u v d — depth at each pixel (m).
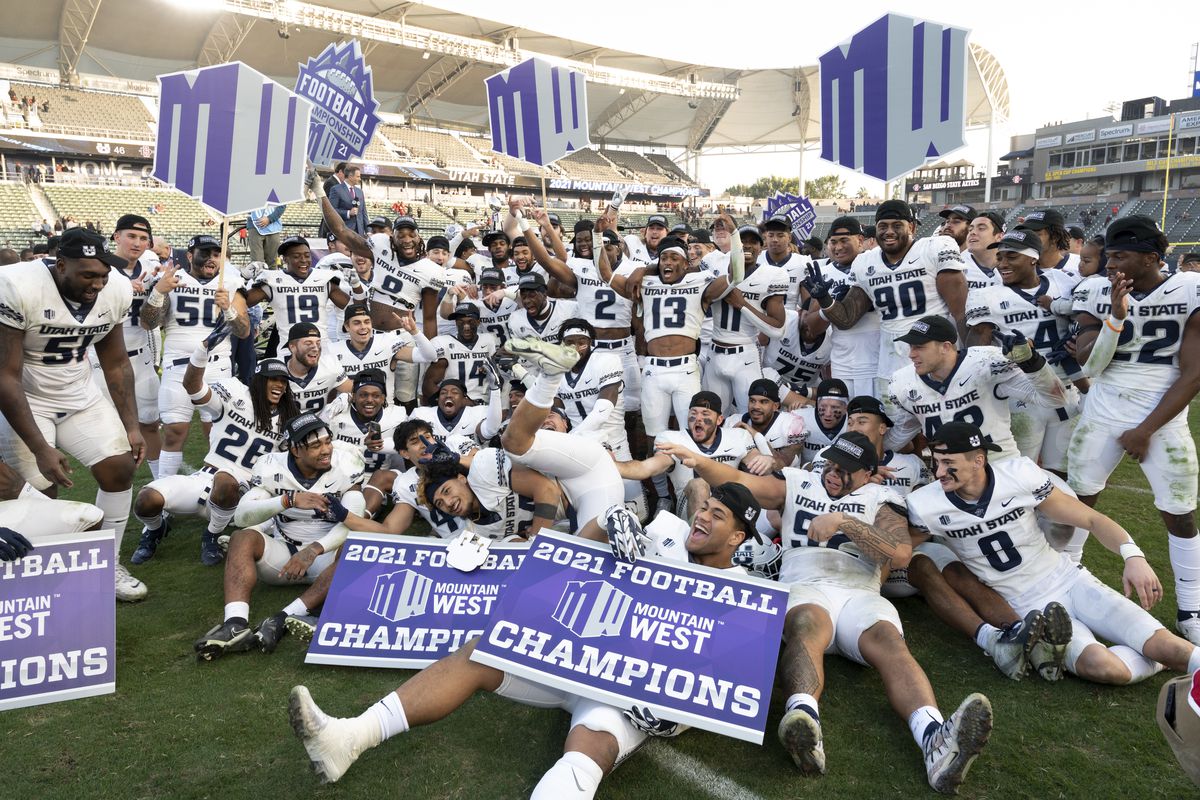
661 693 3.15
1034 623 3.73
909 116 6.08
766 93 51.31
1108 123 48.69
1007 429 4.88
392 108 48.69
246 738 3.45
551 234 7.82
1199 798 3.05
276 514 4.82
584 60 45.91
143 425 7.21
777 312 6.98
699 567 3.55
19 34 37.00
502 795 3.09
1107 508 6.50
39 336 4.54
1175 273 4.39
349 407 6.23
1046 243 6.03
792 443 5.69
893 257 5.72
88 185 31.92
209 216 32.78
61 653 3.83
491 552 4.25
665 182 56.06
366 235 12.60
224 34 38.53
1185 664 3.59
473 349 7.87
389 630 4.09
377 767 3.27
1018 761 3.28
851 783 3.17
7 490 4.42
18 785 3.15
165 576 5.32
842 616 3.77
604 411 6.00
